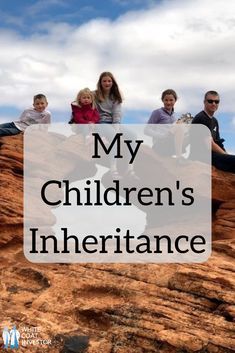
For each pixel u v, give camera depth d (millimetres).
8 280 14734
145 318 12836
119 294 13695
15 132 17547
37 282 14641
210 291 13016
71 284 14242
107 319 13125
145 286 13641
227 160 16469
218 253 14633
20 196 16469
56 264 15195
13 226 16141
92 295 13969
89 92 17453
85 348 12516
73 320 13359
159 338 12320
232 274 13352
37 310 13688
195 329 12352
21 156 16906
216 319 12469
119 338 12625
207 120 16781
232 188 16297
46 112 17828
